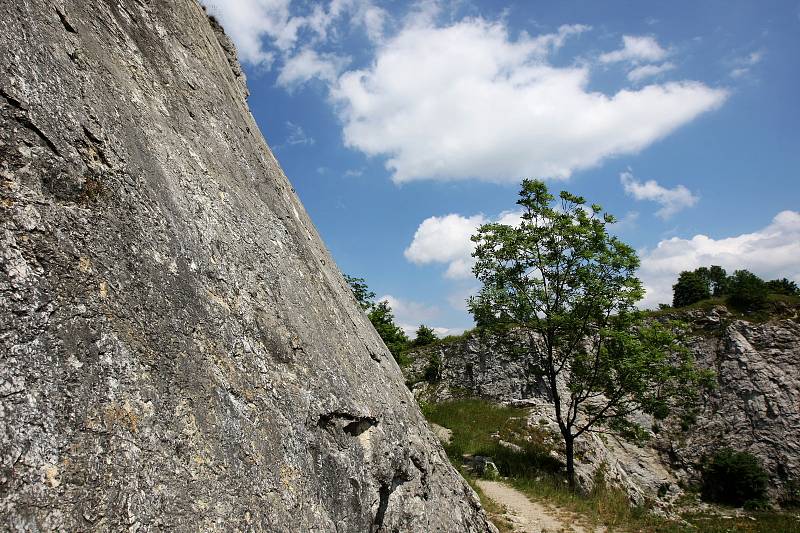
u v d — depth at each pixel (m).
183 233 4.18
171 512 2.84
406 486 5.99
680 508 24.81
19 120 3.04
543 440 22.62
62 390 2.60
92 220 3.27
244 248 5.05
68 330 2.77
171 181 4.39
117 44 4.73
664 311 34.69
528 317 19.34
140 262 3.54
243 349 4.21
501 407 28.55
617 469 23.25
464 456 20.56
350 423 5.16
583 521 13.91
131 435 2.84
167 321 3.53
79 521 2.38
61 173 3.17
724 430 28.83
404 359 26.56
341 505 4.48
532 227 19.39
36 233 2.85
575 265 18.80
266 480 3.68
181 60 6.01
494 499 15.26
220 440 3.46
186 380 3.43
